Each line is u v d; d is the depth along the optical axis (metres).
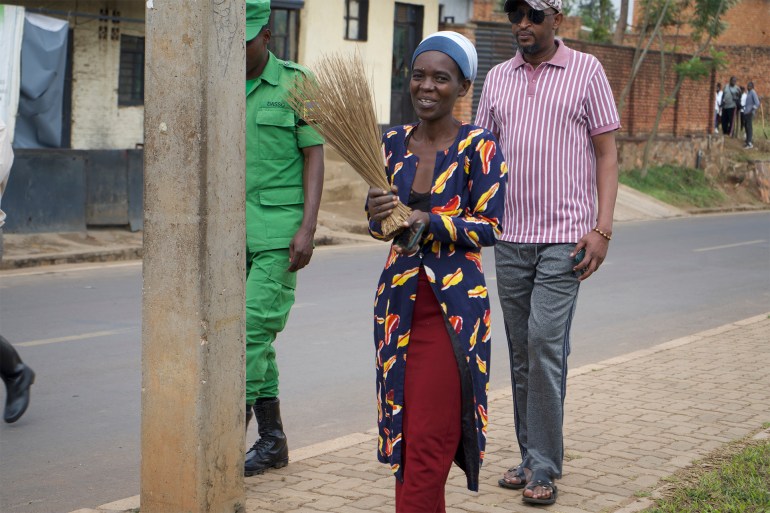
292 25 18.95
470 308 3.54
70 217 13.77
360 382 7.15
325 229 16.52
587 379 6.86
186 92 3.58
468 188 3.58
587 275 4.38
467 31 22.17
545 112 4.45
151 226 3.70
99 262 12.88
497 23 22.59
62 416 6.15
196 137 3.59
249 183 4.61
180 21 3.56
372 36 20.53
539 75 4.49
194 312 3.67
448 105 3.57
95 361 7.52
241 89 3.72
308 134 4.64
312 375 7.31
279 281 4.63
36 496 4.79
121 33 16.09
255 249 4.60
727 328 8.95
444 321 3.52
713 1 26.91
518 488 4.61
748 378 6.93
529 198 4.47
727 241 17.83
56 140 13.70
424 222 3.41
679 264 14.31
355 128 3.52
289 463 4.98
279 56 18.81
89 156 13.98
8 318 9.00
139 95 16.61
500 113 4.57
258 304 4.56
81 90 15.66
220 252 3.71
